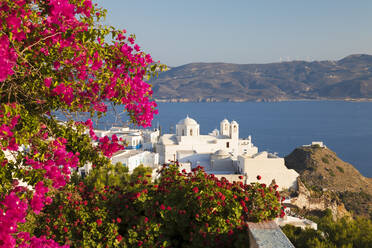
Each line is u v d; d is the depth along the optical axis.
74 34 5.73
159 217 9.08
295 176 66.88
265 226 7.73
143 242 8.71
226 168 74.56
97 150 7.43
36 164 5.34
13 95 5.71
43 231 9.42
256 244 6.71
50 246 5.60
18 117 5.38
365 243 10.04
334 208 58.06
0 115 4.99
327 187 100.94
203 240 8.06
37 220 9.70
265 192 8.57
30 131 5.55
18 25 4.80
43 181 5.45
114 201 10.00
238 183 9.03
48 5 5.46
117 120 7.20
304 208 57.53
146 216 9.22
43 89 5.86
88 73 6.41
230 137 90.81
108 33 6.72
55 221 9.58
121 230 9.80
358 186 102.69
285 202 56.97
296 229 11.36
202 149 87.00
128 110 7.25
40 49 5.84
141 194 9.27
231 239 7.91
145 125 7.32
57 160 5.59
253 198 8.40
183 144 86.06
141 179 10.90
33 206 5.14
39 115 6.30
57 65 6.00
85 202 9.87
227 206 8.28
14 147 5.28
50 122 6.84
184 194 8.97
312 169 109.38
